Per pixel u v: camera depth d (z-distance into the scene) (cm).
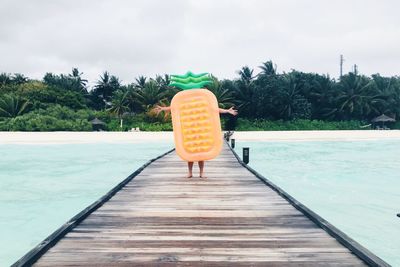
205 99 849
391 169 1593
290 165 1730
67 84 5800
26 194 1076
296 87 4762
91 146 2577
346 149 2516
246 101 4528
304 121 4519
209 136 844
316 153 2273
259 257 362
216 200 631
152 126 4066
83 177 1407
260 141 3016
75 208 910
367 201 964
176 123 850
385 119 4597
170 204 599
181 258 360
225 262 350
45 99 4406
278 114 4509
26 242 661
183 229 457
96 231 446
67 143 2738
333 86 4884
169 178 884
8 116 3894
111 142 2841
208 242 407
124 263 346
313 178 1355
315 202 948
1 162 1838
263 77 4672
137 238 420
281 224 480
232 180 851
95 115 4306
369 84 4791
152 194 685
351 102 4631
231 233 441
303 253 373
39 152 2244
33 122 3591
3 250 621
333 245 396
